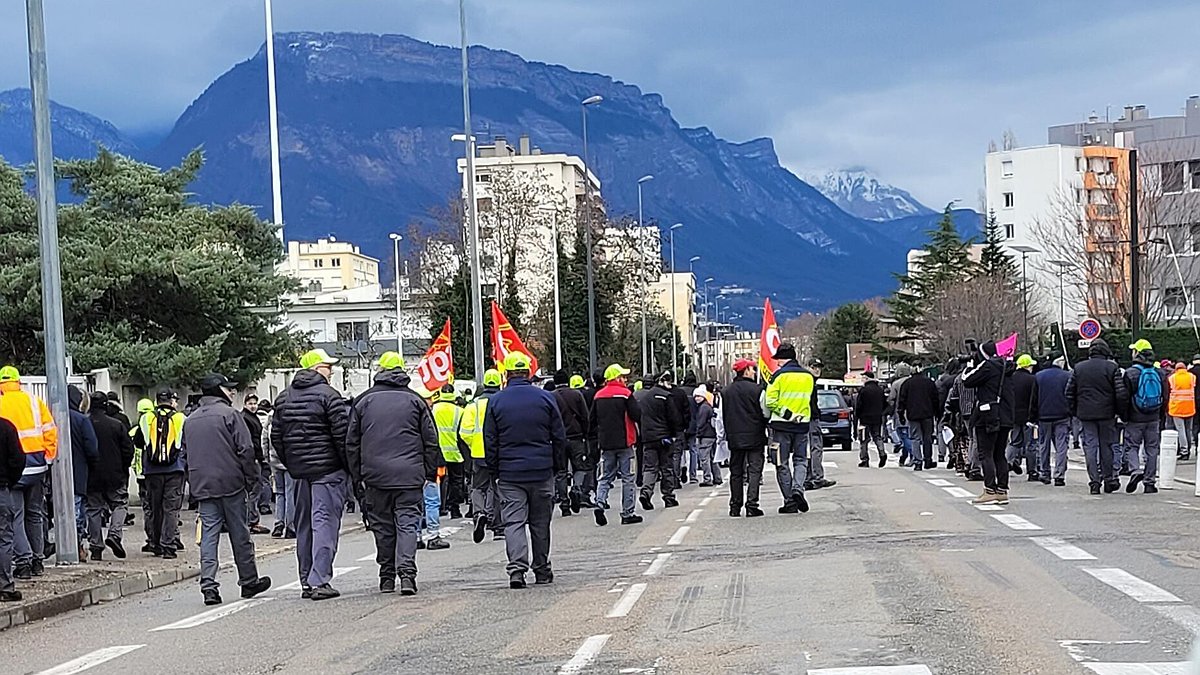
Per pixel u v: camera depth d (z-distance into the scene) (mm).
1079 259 65250
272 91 36906
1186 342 53594
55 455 14633
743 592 11227
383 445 12391
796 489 18875
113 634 11234
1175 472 23031
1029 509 17844
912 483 23906
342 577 14336
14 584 13781
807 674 7812
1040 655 8172
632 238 68125
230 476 12828
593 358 53000
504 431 12539
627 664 8391
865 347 107000
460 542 18078
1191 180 68625
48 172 15562
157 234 29734
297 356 36969
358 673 8680
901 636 8891
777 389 18609
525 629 10016
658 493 25703
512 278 61594
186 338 29672
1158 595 10383
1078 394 20156
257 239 32812
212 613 12016
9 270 26828
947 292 76625
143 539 19297
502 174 63688
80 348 27031
